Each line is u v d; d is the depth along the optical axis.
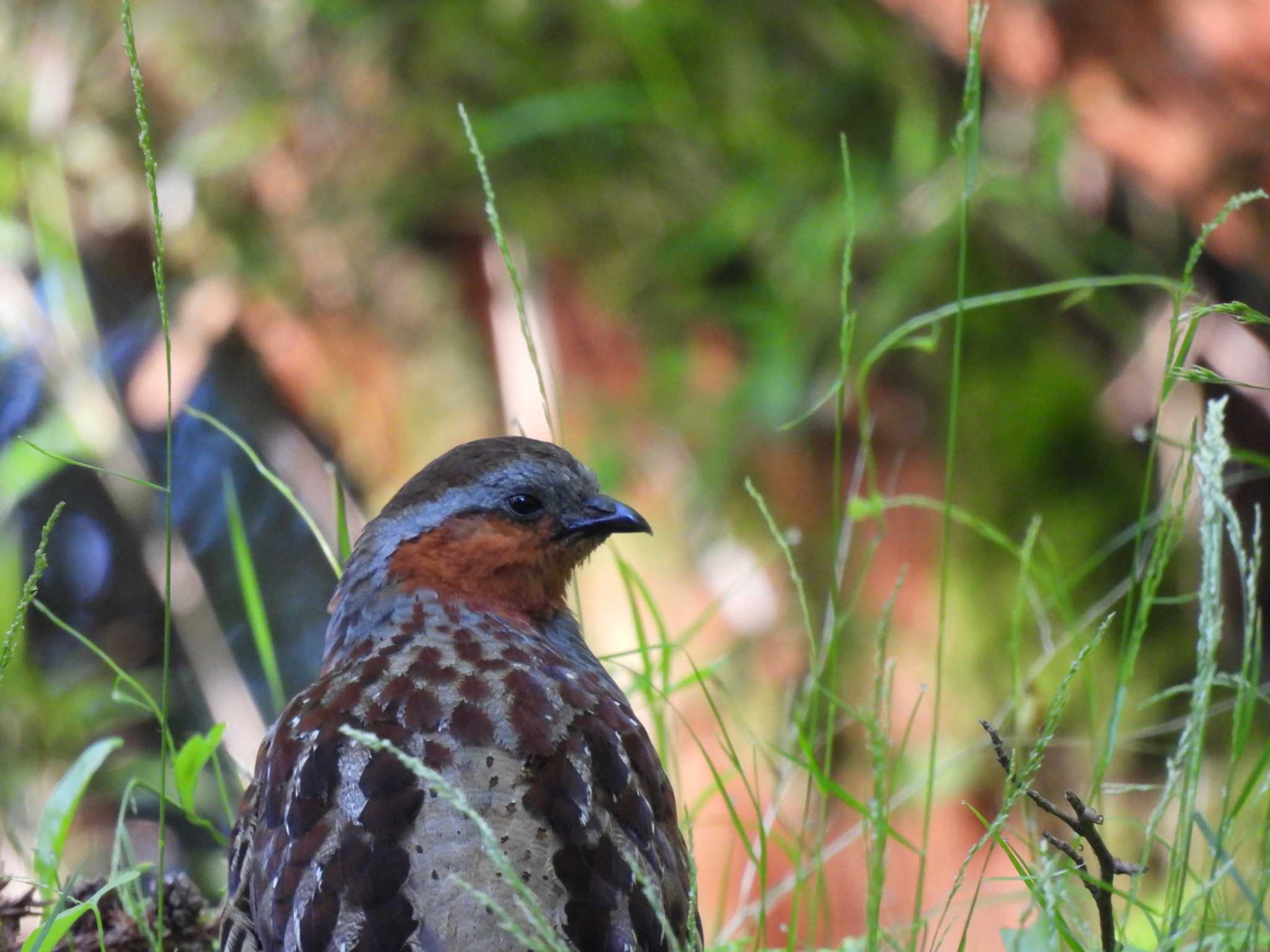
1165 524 6.45
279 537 14.45
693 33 12.89
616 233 12.70
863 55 12.79
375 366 13.26
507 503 7.46
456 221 12.91
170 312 13.48
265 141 12.98
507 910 5.24
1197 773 5.40
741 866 10.91
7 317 12.78
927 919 6.51
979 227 12.51
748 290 12.66
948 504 6.58
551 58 12.95
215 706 12.56
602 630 12.02
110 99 13.30
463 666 6.33
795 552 12.06
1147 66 11.87
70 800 7.09
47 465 12.45
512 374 12.56
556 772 5.67
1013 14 12.05
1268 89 11.67
